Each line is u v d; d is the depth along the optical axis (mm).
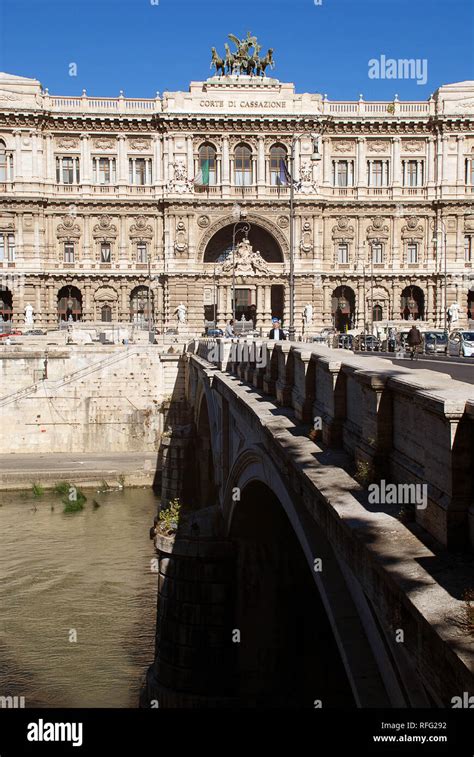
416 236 121938
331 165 121062
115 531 58188
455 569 9883
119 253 119125
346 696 28344
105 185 118125
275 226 118688
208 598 31562
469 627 8359
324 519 13719
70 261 119000
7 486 72875
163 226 118938
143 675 35500
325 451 17094
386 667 11977
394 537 11125
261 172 118188
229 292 118000
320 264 119500
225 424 36000
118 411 86438
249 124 117250
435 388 11602
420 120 119688
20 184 115688
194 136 117625
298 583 30891
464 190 120688
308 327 115062
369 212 120938
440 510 10719
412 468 12227
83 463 79125
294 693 29578
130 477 74875
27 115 114438
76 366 88938
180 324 112188
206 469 62531
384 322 115375
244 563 31562
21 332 111188
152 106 118125
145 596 44719
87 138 117562
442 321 120250
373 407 13984
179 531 32969
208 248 122062
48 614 42094
